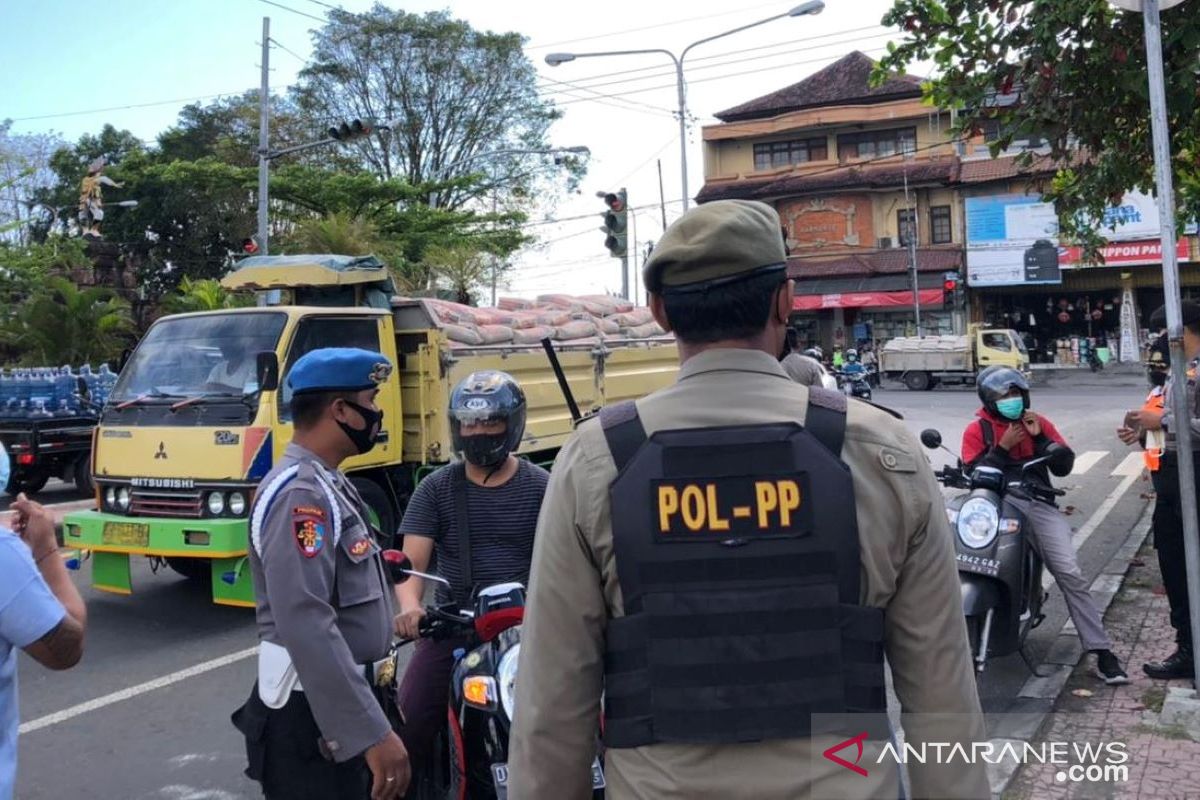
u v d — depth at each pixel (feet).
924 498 5.19
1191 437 15.29
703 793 4.87
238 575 21.99
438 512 11.69
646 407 5.42
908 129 118.42
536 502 11.59
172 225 122.42
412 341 26.84
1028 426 16.72
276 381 22.57
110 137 149.18
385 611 8.84
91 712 17.53
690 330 5.52
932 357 99.09
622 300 36.76
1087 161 26.25
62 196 134.41
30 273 82.58
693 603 4.98
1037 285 112.98
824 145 122.72
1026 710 15.39
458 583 11.49
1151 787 12.62
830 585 4.96
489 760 9.61
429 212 108.06
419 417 26.66
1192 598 14.44
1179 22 21.01
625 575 5.10
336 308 25.40
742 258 5.41
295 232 93.86
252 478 21.97
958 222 114.01
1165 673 16.39
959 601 5.25
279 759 8.36
